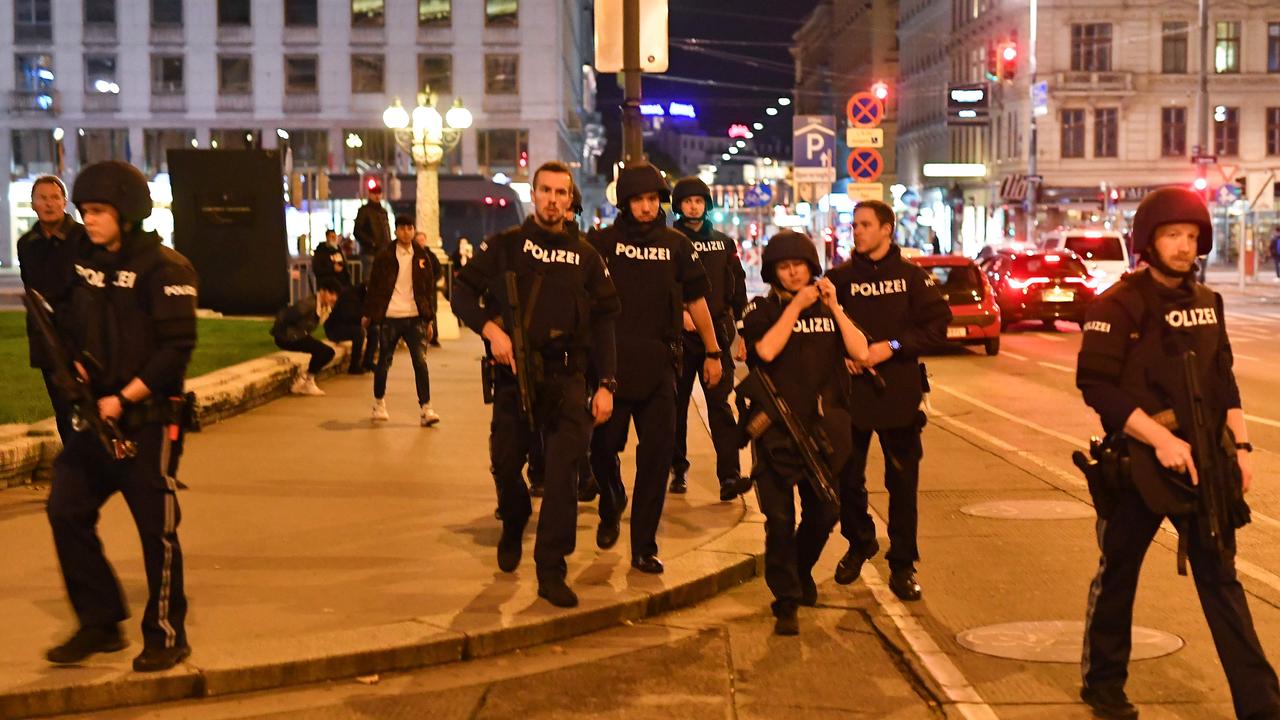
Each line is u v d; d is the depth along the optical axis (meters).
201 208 26.28
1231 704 5.88
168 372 5.89
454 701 5.99
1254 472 11.55
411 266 13.61
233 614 6.85
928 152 88.19
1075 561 8.57
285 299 26.50
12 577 7.48
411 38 69.25
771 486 7.01
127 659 6.11
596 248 7.82
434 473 10.92
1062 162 68.06
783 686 6.23
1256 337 27.08
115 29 69.00
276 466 11.20
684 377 10.00
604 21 13.08
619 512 8.53
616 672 6.43
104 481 6.09
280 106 69.25
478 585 7.46
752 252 67.69
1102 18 67.62
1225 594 5.34
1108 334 5.41
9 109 69.12
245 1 68.81
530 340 7.11
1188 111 68.25
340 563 7.93
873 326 7.43
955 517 9.93
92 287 5.95
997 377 20.08
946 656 6.62
